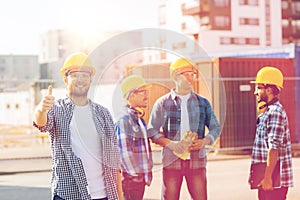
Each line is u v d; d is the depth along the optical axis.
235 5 35.34
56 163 3.24
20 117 17.97
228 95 13.63
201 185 4.21
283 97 14.34
